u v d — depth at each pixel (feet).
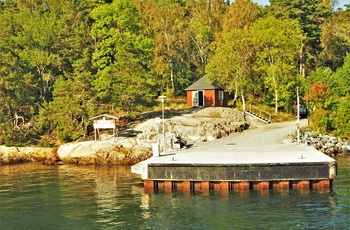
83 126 211.00
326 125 197.06
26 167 178.70
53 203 112.78
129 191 122.11
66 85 209.97
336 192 111.24
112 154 179.01
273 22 264.31
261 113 253.44
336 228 86.07
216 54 274.77
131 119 225.15
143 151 178.70
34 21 278.26
